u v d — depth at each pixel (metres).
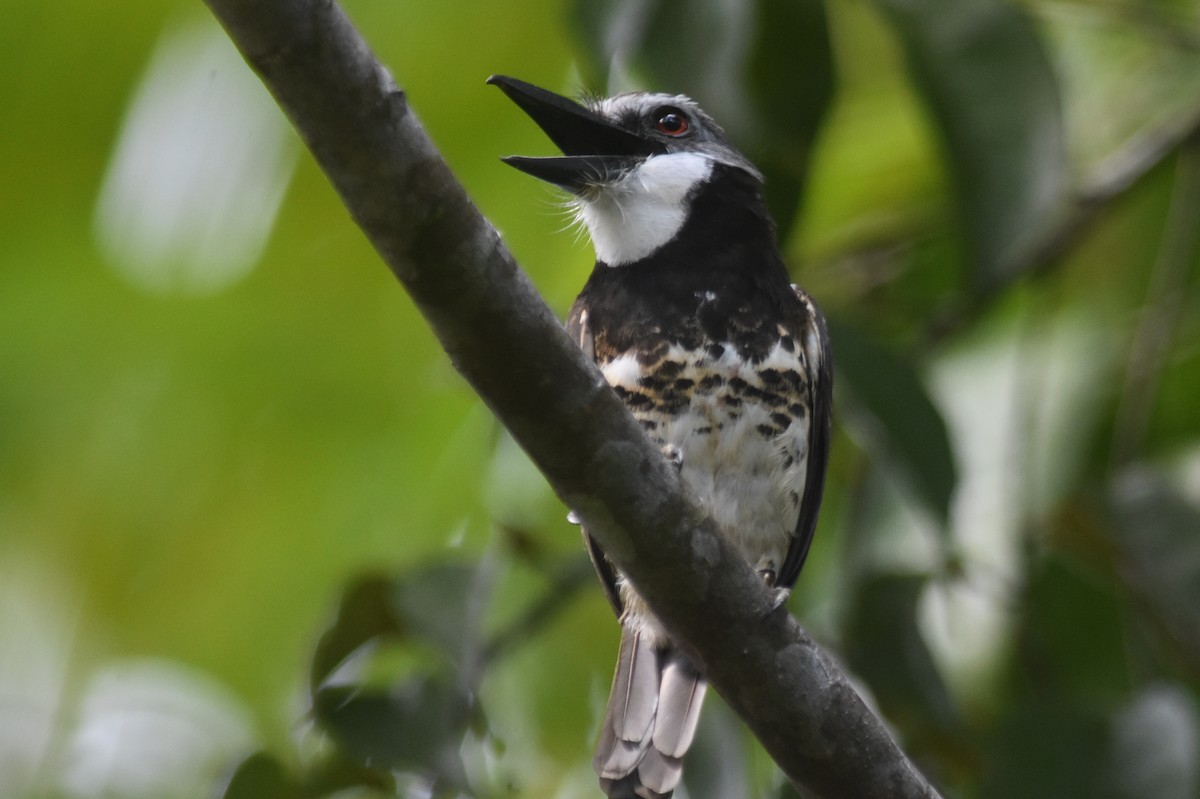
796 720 6.40
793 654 6.35
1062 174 9.02
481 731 8.28
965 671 10.08
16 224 11.31
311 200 11.26
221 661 11.49
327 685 8.04
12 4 10.84
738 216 8.67
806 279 10.98
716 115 9.04
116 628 11.60
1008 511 9.99
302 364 11.52
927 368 9.85
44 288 11.45
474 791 7.90
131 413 11.60
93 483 11.63
